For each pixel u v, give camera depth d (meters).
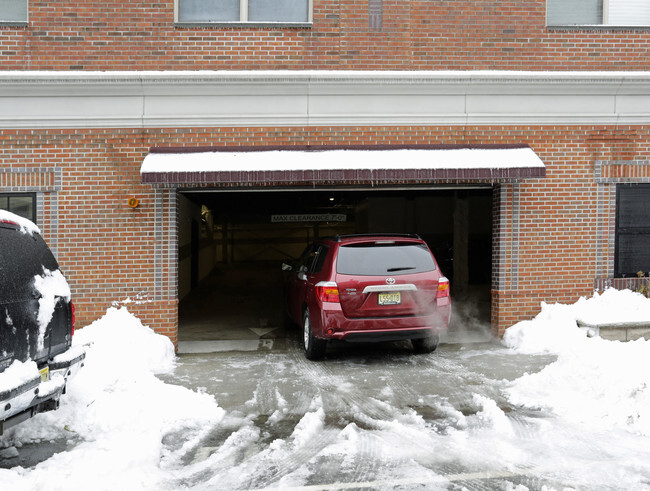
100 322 8.36
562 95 9.11
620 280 9.20
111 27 8.69
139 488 4.04
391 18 9.02
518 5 9.16
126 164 8.67
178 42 8.77
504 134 9.08
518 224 9.09
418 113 8.95
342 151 8.62
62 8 8.62
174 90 8.64
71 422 5.37
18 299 4.46
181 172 7.97
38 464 4.42
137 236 8.70
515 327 8.91
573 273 9.18
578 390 6.14
